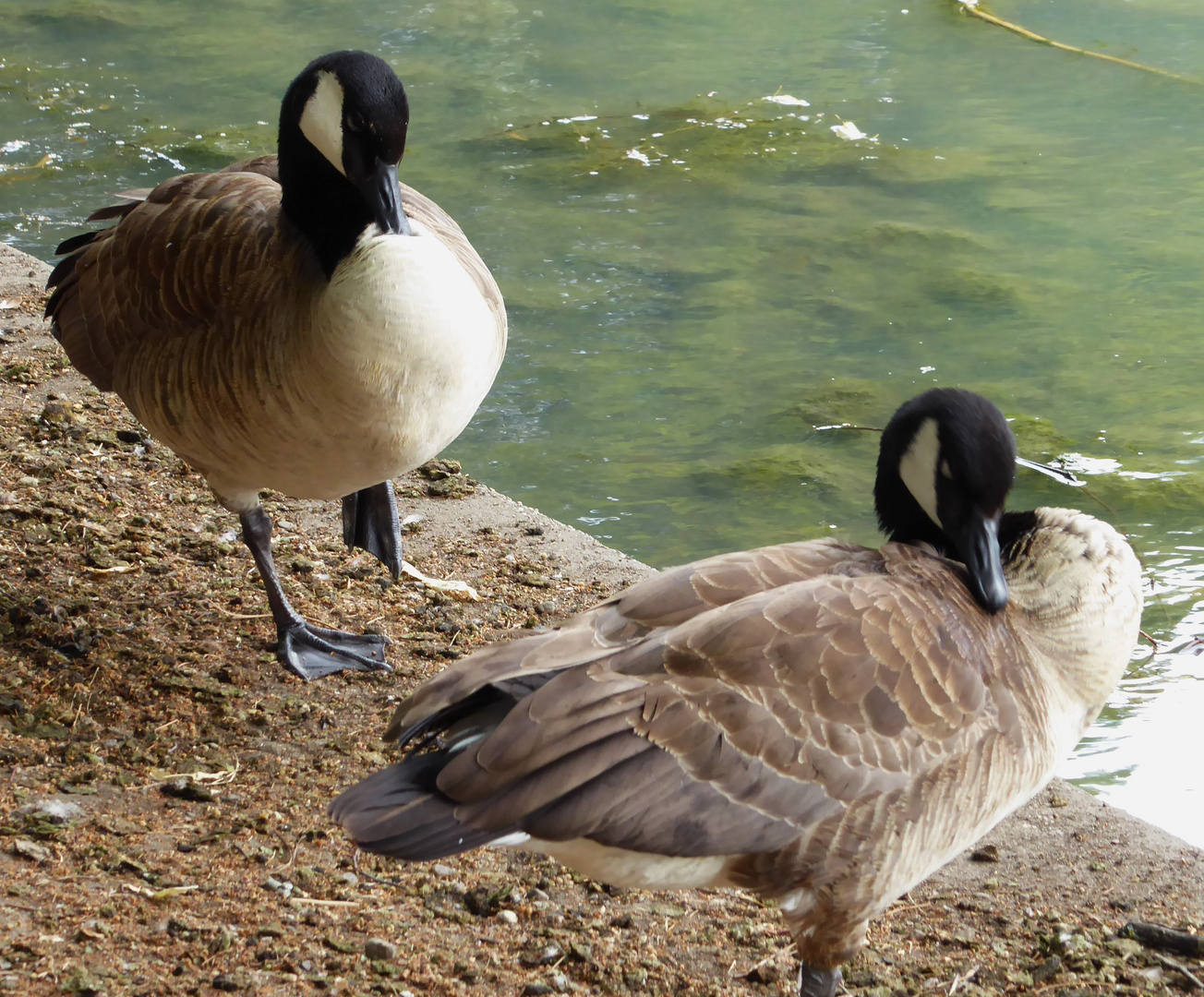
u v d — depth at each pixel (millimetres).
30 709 6438
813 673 4430
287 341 6188
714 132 16797
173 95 17938
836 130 16859
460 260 6910
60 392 9719
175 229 6719
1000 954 5262
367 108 6059
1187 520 9727
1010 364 11969
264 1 22109
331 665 7074
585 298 13008
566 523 9656
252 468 6695
